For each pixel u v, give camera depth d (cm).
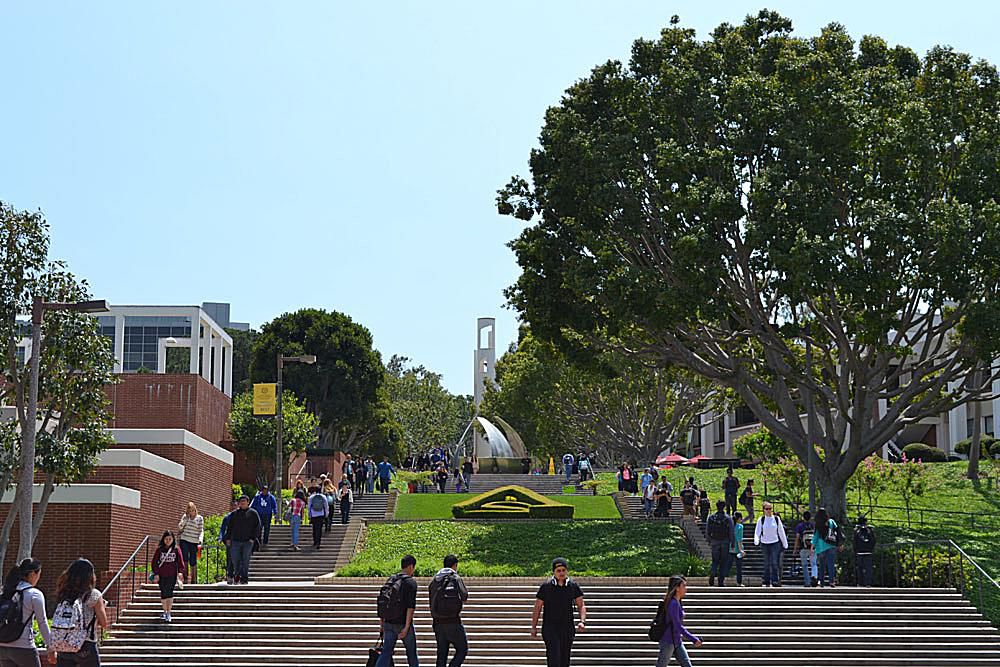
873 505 4341
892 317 3231
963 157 3425
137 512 3294
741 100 3419
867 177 3412
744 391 3841
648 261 3691
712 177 3441
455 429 11138
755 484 5303
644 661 2100
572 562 3341
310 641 2175
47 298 2808
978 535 3650
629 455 7381
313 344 7794
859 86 3509
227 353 6669
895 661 2108
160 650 2145
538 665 2070
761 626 2288
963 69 3600
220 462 4553
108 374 2919
